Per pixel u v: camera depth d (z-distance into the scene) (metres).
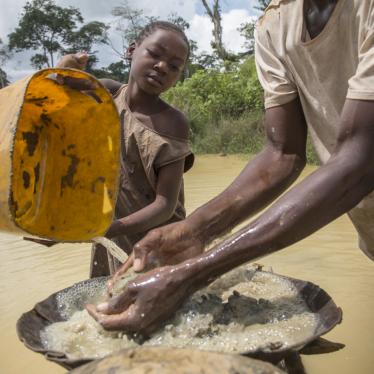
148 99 3.26
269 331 2.01
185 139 3.28
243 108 17.28
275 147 2.55
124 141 3.22
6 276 4.82
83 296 2.45
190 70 28.67
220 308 2.14
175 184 3.20
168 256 2.33
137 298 1.94
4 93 2.29
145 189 3.29
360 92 1.92
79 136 2.58
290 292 2.39
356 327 3.72
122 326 1.94
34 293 4.40
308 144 10.55
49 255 5.38
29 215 2.44
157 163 3.18
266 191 2.48
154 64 3.16
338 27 2.27
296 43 2.38
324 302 2.19
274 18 2.49
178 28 3.33
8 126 2.09
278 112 2.52
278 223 1.90
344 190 1.90
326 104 2.40
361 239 2.73
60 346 2.00
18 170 2.46
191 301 2.13
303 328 2.04
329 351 2.04
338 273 4.59
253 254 1.92
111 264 3.29
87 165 2.58
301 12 2.38
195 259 1.93
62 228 2.50
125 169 3.25
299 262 4.88
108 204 2.50
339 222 5.98
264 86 2.57
